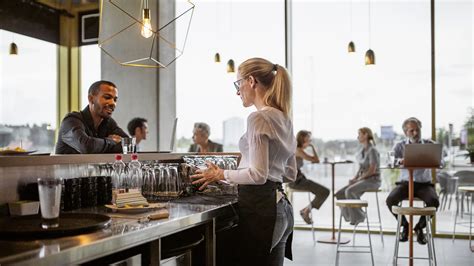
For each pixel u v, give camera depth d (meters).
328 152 6.65
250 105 2.41
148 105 6.86
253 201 2.25
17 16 7.09
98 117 3.56
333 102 6.62
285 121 2.27
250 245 2.26
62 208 2.07
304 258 5.13
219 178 2.29
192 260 2.37
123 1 4.96
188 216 1.98
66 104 7.62
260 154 2.15
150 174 2.55
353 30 6.52
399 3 6.29
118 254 1.82
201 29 7.11
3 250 1.35
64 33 7.56
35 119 7.32
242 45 6.96
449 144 6.09
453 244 5.71
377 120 6.40
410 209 4.14
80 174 2.41
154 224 1.77
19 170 2.05
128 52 6.83
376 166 6.21
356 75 6.51
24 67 7.19
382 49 6.38
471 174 6.01
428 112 6.19
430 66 6.16
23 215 1.93
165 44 6.86
